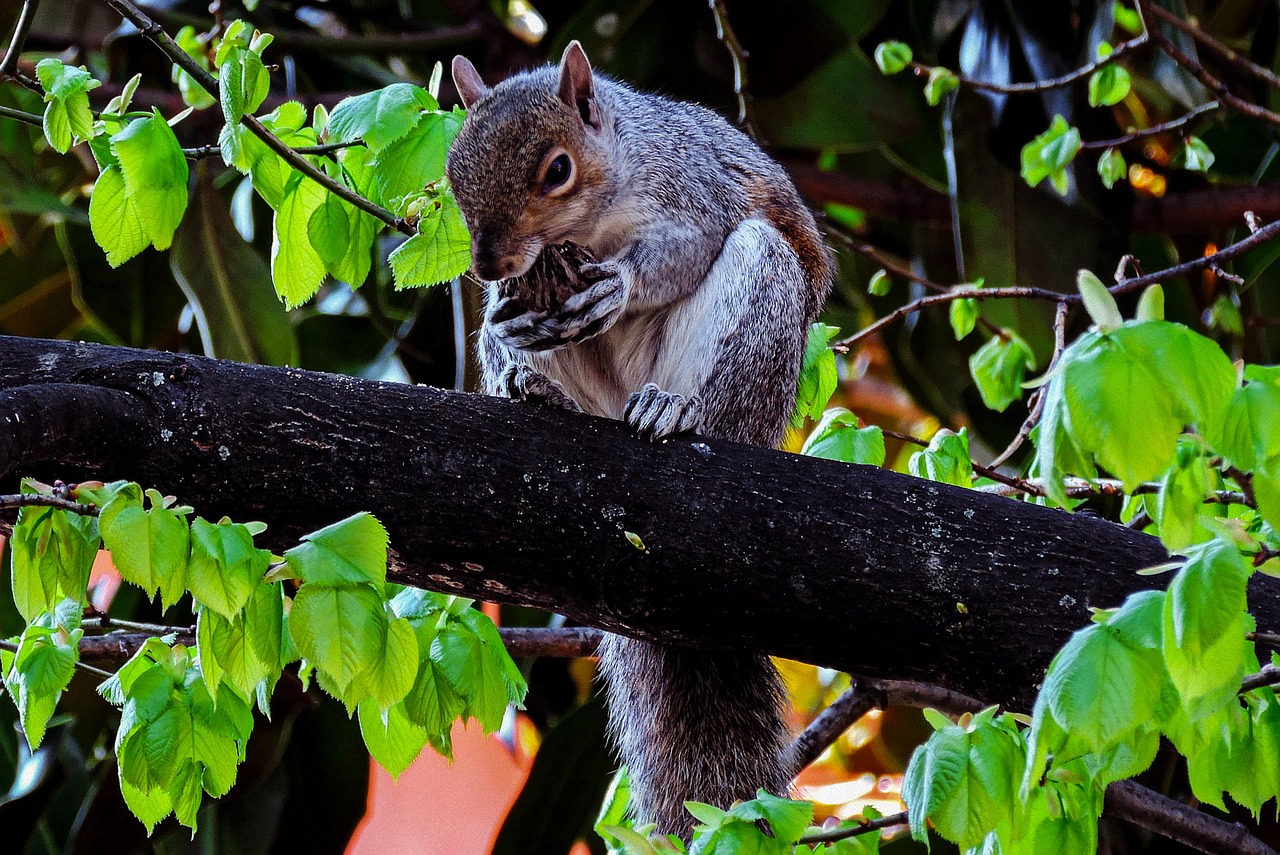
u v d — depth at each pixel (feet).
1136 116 49.65
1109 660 14.46
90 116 21.89
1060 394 14.08
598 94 29.25
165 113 43.47
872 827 19.49
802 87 44.37
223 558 16.17
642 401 22.12
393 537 20.95
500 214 26.71
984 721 17.28
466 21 47.57
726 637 21.33
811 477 21.33
